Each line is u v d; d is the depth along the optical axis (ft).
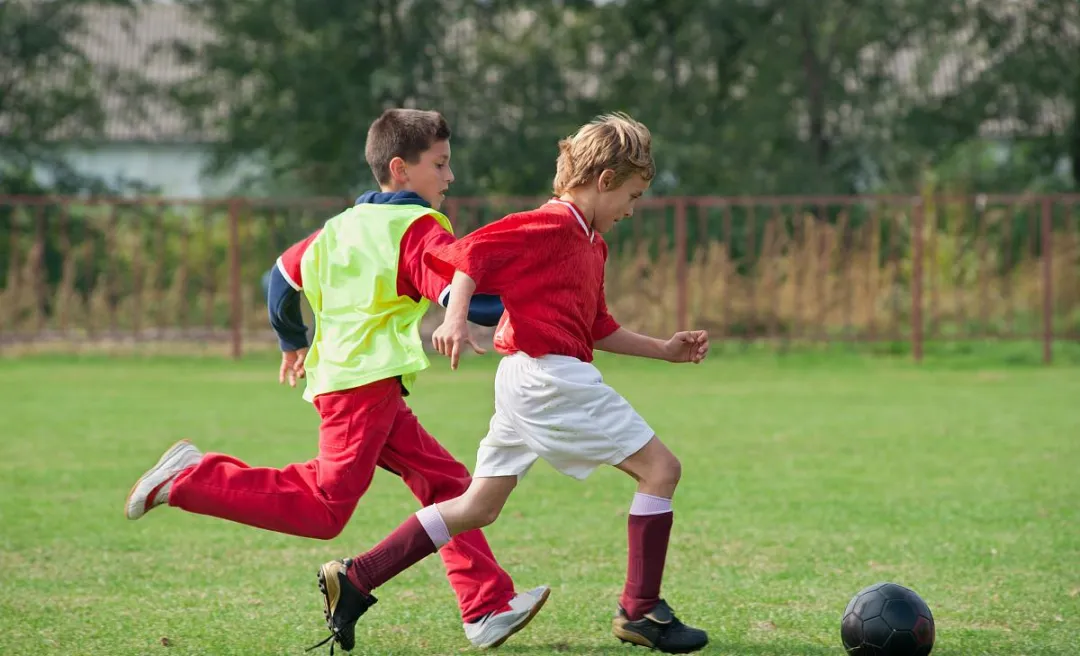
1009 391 107.24
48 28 204.44
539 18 203.82
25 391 106.42
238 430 81.61
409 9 195.42
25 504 56.13
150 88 212.43
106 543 47.80
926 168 216.33
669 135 200.64
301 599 38.52
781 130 207.10
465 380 118.01
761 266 142.51
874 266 140.87
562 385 30.17
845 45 204.85
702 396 103.96
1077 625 34.91
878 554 45.32
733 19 202.28
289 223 166.09
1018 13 213.05
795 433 80.74
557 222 30.53
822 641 33.19
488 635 32.24
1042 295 139.74
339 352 31.45
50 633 34.24
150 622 35.50
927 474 64.44
